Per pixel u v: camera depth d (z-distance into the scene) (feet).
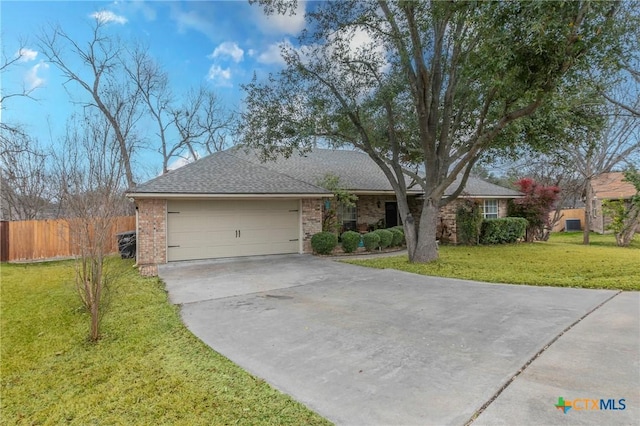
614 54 22.77
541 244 55.36
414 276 29.60
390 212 60.59
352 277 29.48
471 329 16.03
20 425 10.02
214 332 16.52
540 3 18.53
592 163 57.98
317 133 35.40
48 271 34.19
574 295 21.97
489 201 60.54
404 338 15.11
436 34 32.89
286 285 26.63
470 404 9.75
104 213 17.07
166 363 13.35
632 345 13.70
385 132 40.32
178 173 40.55
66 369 13.42
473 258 39.19
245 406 10.20
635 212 51.62
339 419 9.30
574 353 13.04
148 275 30.71
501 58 21.27
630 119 51.37
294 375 11.93
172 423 9.56
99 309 17.20
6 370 13.55
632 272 28.43
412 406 9.76
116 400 10.92
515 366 12.05
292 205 43.96
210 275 30.71
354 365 12.55
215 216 39.60
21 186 55.01
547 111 27.35
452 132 36.86
